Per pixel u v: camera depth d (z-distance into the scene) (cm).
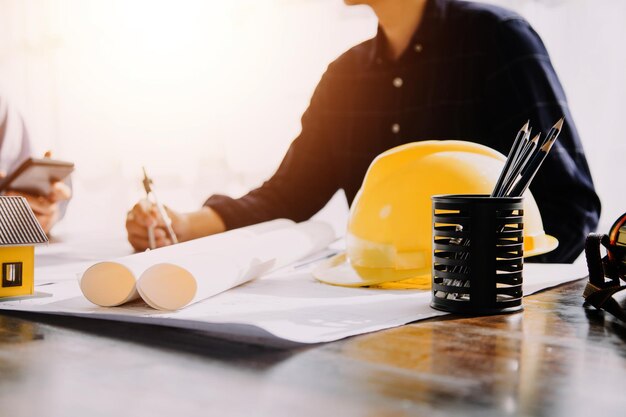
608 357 39
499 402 31
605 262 56
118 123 191
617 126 127
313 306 56
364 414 29
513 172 56
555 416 29
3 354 41
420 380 34
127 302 57
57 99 201
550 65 129
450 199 54
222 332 47
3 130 190
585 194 113
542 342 43
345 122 148
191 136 178
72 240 137
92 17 194
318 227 104
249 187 169
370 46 146
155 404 31
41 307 55
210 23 172
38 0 203
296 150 152
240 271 65
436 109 139
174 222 129
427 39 138
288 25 159
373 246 72
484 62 133
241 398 31
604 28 127
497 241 53
